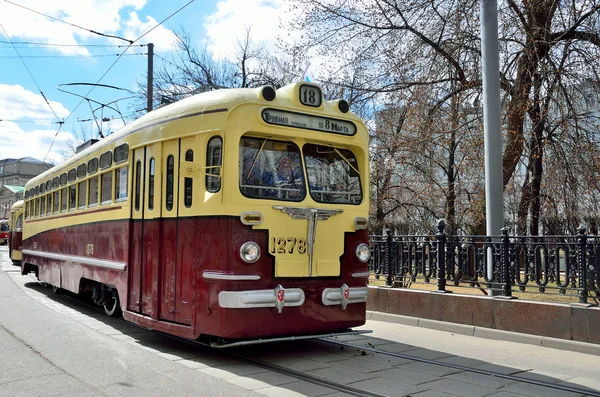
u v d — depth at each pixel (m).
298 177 7.22
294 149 7.28
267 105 6.97
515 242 8.88
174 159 7.50
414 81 16.33
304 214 7.02
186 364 6.83
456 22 14.72
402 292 10.29
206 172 6.94
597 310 7.57
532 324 8.29
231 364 6.88
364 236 7.62
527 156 14.55
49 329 9.10
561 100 13.50
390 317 10.28
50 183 14.00
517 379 6.18
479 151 14.78
